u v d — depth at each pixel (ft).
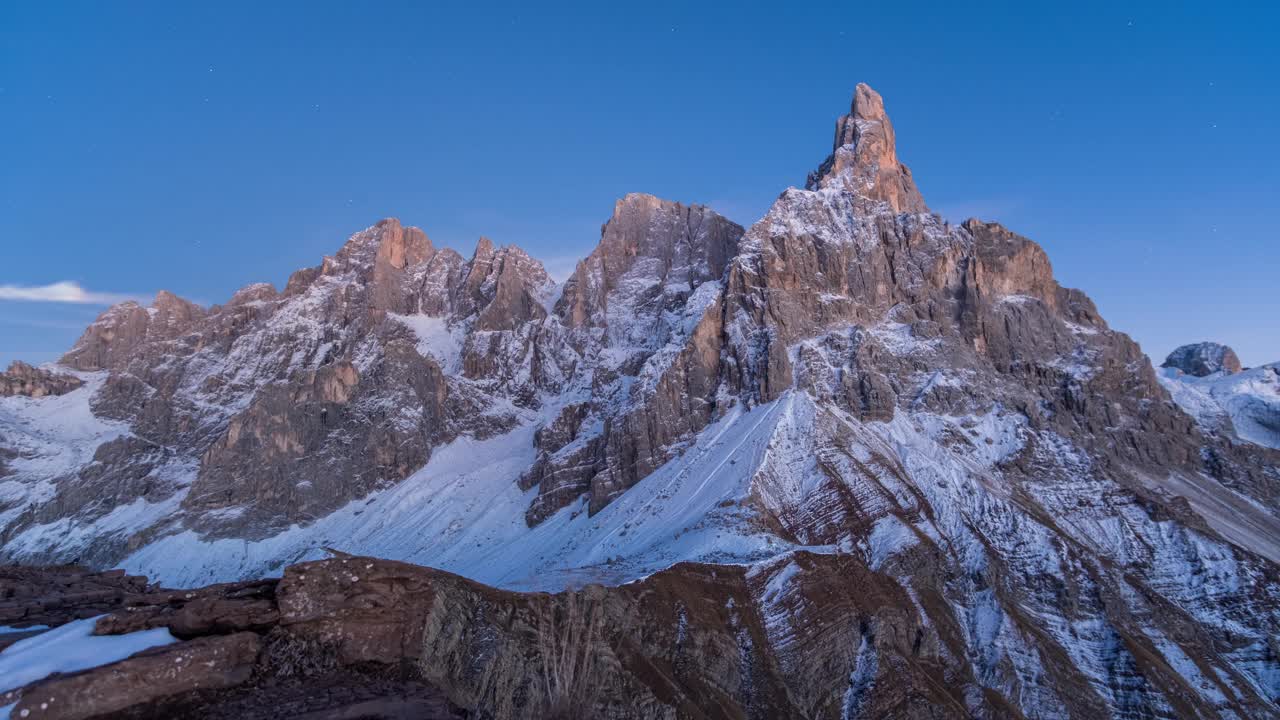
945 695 244.22
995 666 269.64
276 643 51.96
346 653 53.16
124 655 47.37
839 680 236.84
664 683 146.82
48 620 64.95
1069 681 269.85
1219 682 280.51
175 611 54.44
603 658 53.88
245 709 45.42
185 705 45.42
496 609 59.36
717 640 216.13
